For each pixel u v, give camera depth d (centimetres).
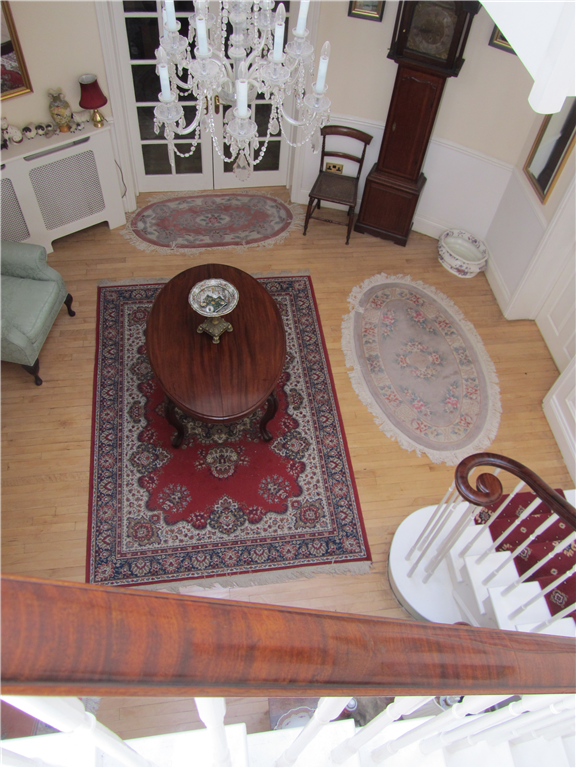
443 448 427
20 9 410
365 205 543
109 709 306
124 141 517
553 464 426
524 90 449
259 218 568
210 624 61
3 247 426
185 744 134
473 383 467
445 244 538
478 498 239
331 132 518
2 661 48
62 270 506
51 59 442
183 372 362
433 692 81
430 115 466
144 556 364
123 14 456
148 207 567
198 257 527
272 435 420
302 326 488
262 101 534
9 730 215
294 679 66
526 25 83
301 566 367
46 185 477
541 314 498
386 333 491
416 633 82
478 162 505
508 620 280
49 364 446
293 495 395
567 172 423
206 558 366
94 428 414
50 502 380
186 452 406
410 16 415
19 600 50
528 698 124
